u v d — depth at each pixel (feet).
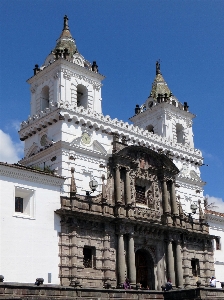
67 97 201.16
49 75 209.05
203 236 225.15
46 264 161.07
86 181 187.42
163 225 202.80
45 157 189.26
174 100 252.42
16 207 161.99
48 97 215.92
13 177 160.15
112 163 198.80
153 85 259.80
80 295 140.87
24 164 198.59
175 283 203.72
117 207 190.49
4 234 152.46
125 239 189.98
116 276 182.60
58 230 168.35
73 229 171.53
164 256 204.64
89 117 196.24
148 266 202.90
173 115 249.14
